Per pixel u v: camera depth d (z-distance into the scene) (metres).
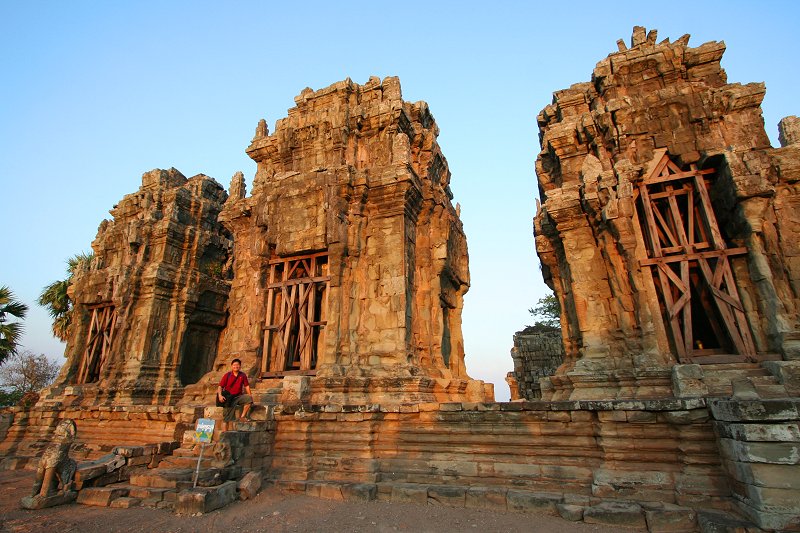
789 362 9.22
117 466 10.57
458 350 19.19
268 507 9.12
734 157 11.18
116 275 22.48
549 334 29.36
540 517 8.61
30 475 13.67
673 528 7.70
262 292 16.02
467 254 20.91
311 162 17.48
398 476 10.70
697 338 12.71
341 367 13.36
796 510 6.72
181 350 22.47
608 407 9.34
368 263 14.91
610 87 13.62
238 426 11.01
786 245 10.66
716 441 8.42
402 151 15.63
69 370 22.11
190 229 24.20
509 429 10.24
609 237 12.19
